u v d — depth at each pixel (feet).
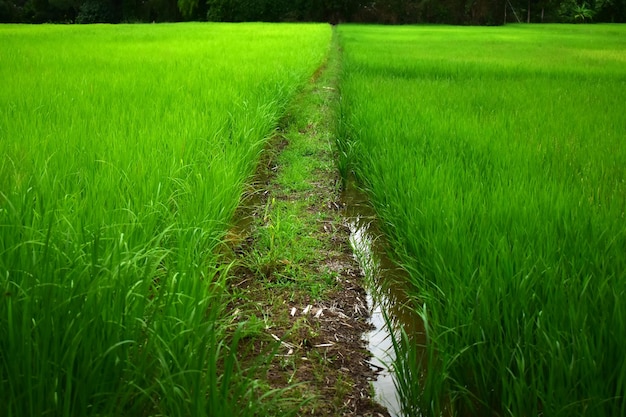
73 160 12.48
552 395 6.28
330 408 7.66
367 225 14.34
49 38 62.75
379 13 173.37
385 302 10.69
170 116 18.07
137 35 71.36
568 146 15.78
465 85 30.27
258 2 174.09
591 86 30.09
